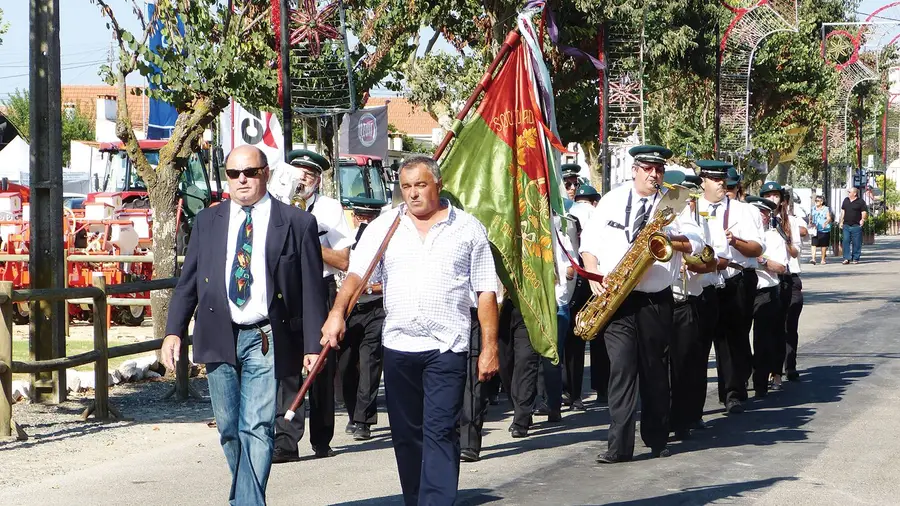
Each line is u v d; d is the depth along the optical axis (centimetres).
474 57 2323
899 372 1327
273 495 738
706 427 998
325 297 613
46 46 1088
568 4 1905
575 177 1268
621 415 837
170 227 1344
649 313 838
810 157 4894
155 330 1316
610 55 2053
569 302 1067
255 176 604
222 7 1427
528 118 838
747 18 2930
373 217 996
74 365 976
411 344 605
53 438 930
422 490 597
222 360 598
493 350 611
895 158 7500
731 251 1091
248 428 597
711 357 1523
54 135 1087
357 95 1988
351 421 962
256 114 1497
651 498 723
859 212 3725
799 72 3666
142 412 1061
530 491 747
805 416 1043
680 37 2866
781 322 1204
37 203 1084
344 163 2553
